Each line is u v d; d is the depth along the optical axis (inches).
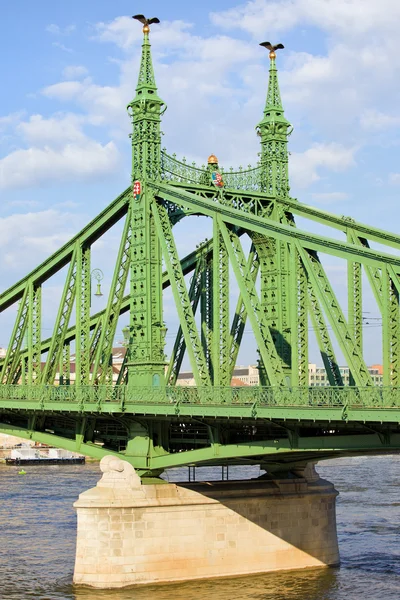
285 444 2319.1
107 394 2760.8
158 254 2819.9
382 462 7229.3
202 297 2878.9
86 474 5890.8
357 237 2610.7
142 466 2709.2
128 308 3233.3
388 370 2112.5
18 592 2576.3
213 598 2503.7
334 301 2301.9
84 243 3129.9
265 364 2432.3
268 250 2842.0
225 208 2586.1
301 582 2696.9
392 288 2154.3
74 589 2608.3
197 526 2728.8
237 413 2282.2
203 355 2605.8
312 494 2918.3
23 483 5285.4
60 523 3713.1
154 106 2876.5
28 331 3312.0
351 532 3523.6
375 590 2600.9
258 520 2822.3
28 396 3122.5
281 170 2933.1
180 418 2509.8
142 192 2819.9
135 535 2652.6
